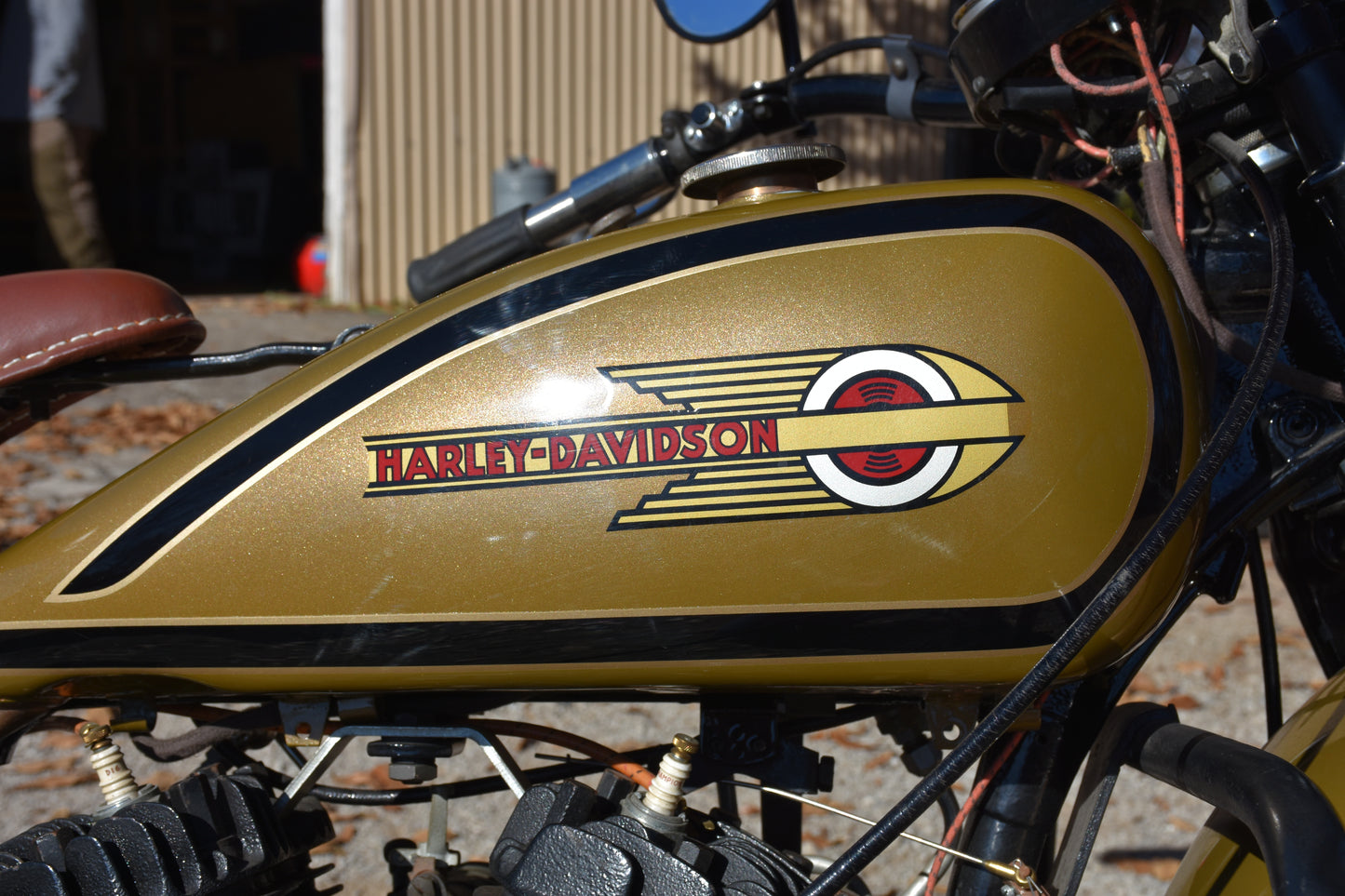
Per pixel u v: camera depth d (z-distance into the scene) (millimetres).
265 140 11898
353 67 8664
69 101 7887
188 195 11641
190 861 1014
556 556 1001
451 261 1629
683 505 991
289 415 1046
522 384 1019
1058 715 1156
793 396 992
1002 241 1019
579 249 1065
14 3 7754
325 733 1157
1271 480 1147
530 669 1025
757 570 987
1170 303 1025
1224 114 1124
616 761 1169
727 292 1018
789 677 1018
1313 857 881
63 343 1224
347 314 8328
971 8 1154
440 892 1145
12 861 1046
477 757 2826
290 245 11508
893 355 991
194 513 1041
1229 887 1000
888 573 983
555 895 946
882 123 9312
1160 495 991
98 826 1024
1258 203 1080
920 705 1199
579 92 9094
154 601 1045
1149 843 2533
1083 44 1146
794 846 1271
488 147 9008
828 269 1017
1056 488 979
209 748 1295
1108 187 1350
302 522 1029
